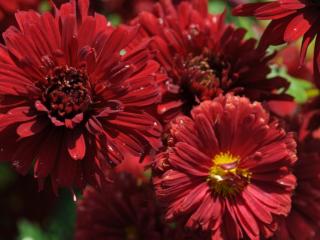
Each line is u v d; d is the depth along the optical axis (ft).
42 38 1.25
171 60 1.37
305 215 1.36
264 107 1.32
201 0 1.46
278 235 1.30
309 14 1.27
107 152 1.22
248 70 1.36
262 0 1.82
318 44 1.27
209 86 1.34
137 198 1.48
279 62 1.60
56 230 1.97
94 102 1.25
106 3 1.99
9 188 2.04
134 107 1.24
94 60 1.25
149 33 1.38
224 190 1.27
